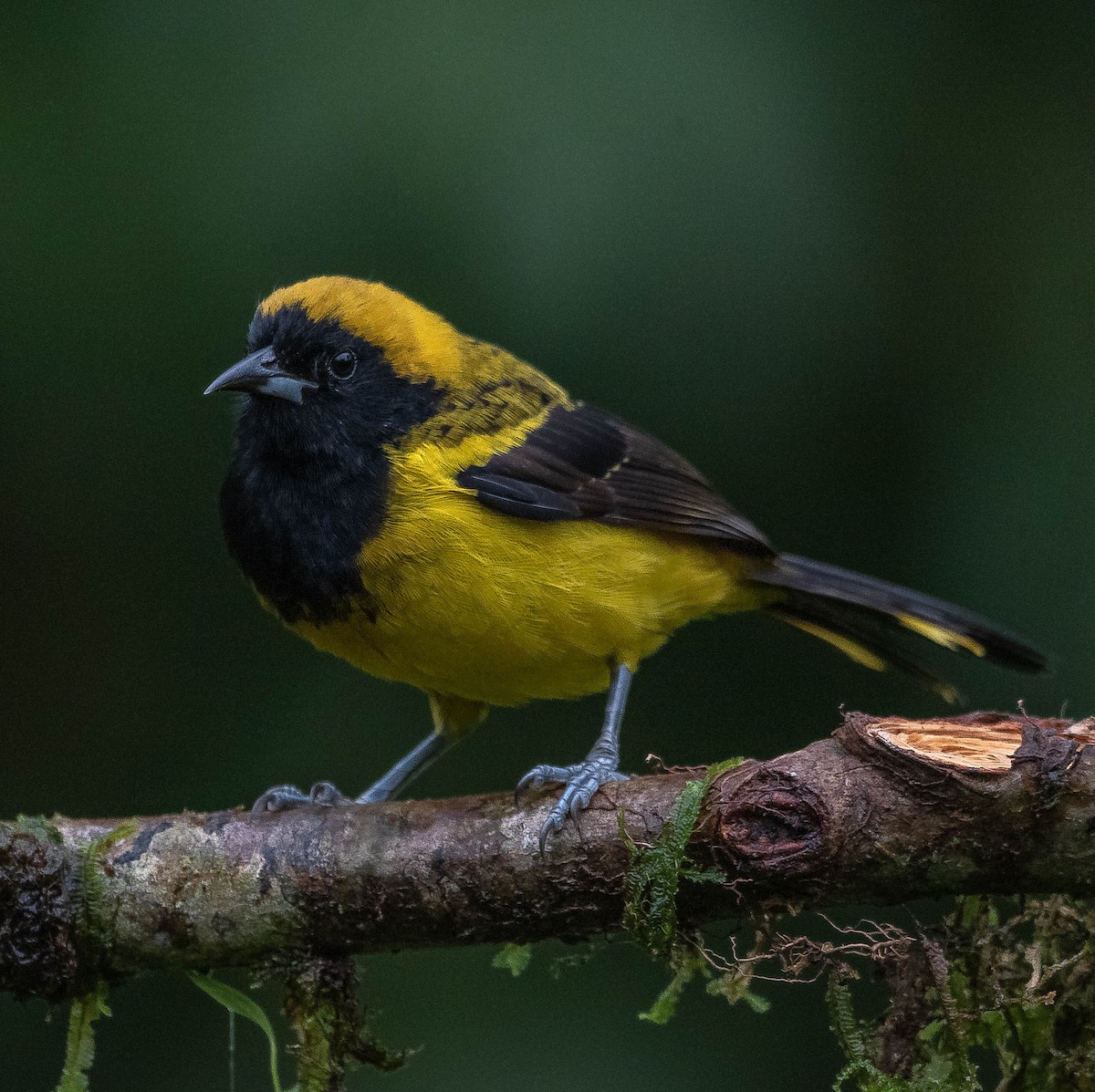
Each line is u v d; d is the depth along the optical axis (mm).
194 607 12023
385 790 10383
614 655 9477
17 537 11789
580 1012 11250
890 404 11648
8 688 11805
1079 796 6723
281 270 11273
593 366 11523
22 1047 10867
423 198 11156
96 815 11766
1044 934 7695
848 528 11773
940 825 6848
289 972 7660
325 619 9055
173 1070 11023
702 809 7102
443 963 11430
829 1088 10969
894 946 7434
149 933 7574
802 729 12273
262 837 7637
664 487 9672
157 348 11492
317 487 8961
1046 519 11195
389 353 9352
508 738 12242
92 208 11398
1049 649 11062
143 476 11859
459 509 8844
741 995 7168
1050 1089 7598
